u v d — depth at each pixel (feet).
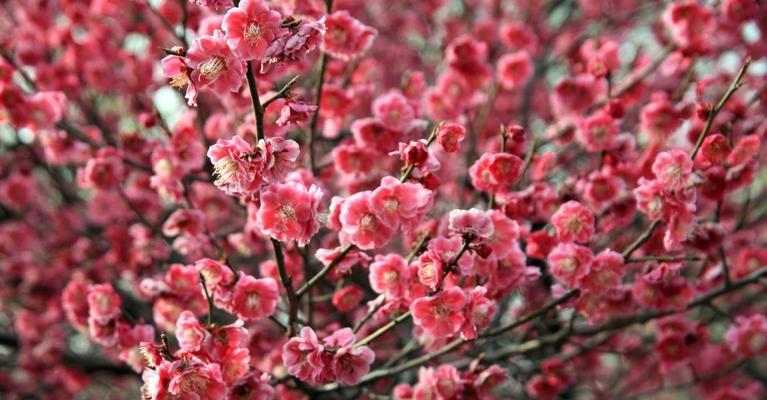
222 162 2.53
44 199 4.59
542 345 3.19
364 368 2.63
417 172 2.65
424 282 2.62
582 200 3.07
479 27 4.39
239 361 2.61
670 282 2.93
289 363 2.63
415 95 3.40
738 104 3.17
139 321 2.95
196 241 3.04
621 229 3.23
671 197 2.77
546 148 3.55
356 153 3.04
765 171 4.32
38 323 3.92
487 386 2.85
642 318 3.12
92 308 2.91
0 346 3.95
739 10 3.37
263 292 2.72
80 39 3.65
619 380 3.88
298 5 2.87
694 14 3.31
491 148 3.48
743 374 4.06
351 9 3.52
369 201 2.60
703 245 3.00
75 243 4.16
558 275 2.82
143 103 3.67
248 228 3.12
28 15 3.72
